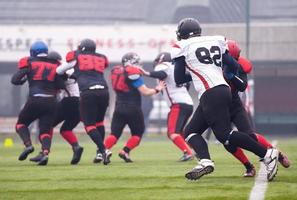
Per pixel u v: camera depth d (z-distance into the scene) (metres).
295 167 26.55
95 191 19.69
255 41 85.56
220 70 21.34
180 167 28.20
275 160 20.97
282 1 113.06
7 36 98.75
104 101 30.62
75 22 116.94
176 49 21.53
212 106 20.88
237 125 22.77
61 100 31.70
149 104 78.12
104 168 27.94
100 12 119.12
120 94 32.16
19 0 119.56
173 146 51.62
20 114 30.48
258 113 87.50
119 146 52.44
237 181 21.42
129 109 31.97
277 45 86.06
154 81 96.31
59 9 118.81
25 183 22.12
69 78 31.38
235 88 22.41
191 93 87.31
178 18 112.44
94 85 30.27
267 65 86.88
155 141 63.28
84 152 43.50
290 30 86.25
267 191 18.67
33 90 30.22
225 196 17.88
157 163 31.30
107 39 97.38
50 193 19.42
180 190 19.45
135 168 27.78
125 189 20.00
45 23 112.81
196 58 21.23
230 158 34.03
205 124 21.59
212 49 21.34
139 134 32.28
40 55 30.56
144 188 20.16
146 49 96.56
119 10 119.56
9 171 26.80
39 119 30.53
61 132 31.83
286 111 87.50
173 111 33.28
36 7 118.81
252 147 21.02
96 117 30.64
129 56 31.81
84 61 30.34
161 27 96.44
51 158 36.88
